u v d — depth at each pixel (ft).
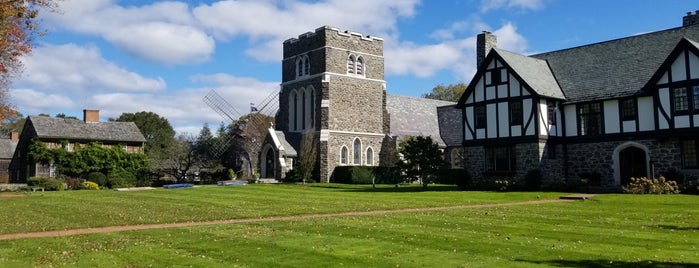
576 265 29.76
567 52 112.68
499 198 78.69
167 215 61.31
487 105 104.47
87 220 57.36
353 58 154.61
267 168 154.61
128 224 53.47
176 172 164.25
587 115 98.68
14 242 41.91
